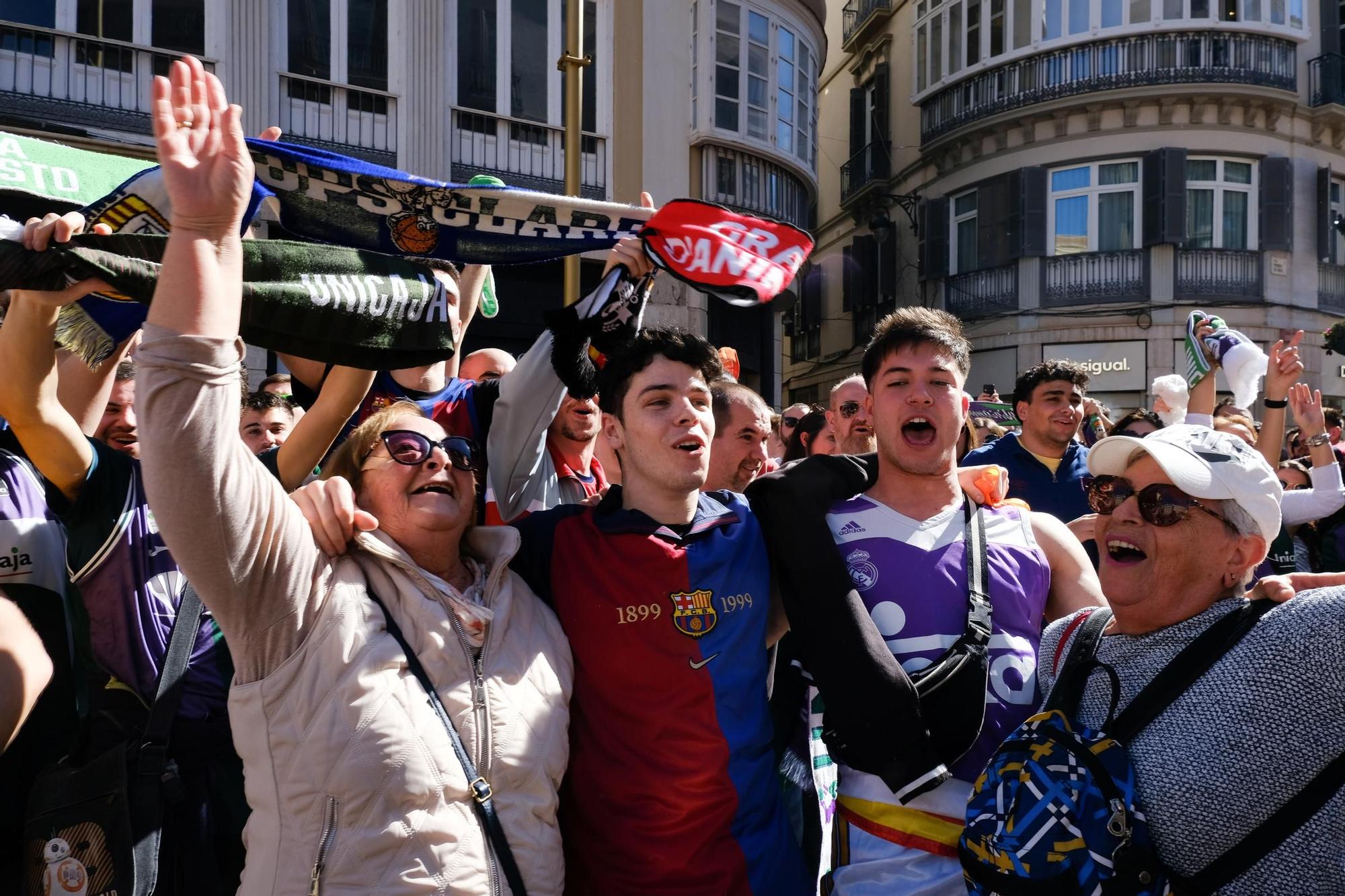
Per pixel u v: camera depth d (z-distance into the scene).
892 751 1.94
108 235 1.84
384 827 1.67
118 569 2.30
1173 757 1.63
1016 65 17.95
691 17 11.76
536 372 2.56
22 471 2.41
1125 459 1.87
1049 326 17.67
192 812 2.22
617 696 2.02
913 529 2.21
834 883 2.13
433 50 9.65
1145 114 17.14
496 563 2.01
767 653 2.35
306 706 1.71
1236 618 1.71
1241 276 17.03
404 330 2.09
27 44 8.06
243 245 1.87
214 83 1.67
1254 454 1.79
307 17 9.08
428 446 1.94
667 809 1.96
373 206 2.24
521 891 1.76
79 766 2.21
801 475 2.28
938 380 2.21
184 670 2.26
